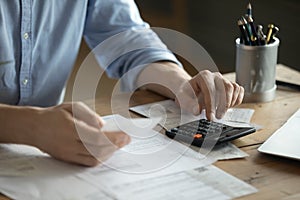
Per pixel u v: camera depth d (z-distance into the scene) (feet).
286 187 2.83
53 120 3.07
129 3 4.68
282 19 7.88
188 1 10.53
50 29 4.25
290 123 3.55
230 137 3.33
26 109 3.18
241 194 2.75
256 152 3.22
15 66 4.13
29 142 3.14
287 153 3.12
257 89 3.99
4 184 2.86
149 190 2.78
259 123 3.63
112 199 2.70
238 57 4.00
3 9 3.95
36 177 2.92
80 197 2.73
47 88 4.42
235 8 9.12
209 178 2.91
